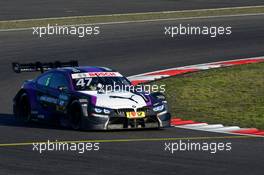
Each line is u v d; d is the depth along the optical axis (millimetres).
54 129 55188
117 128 53594
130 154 44000
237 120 58938
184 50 93750
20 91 61125
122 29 106625
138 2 135750
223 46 96125
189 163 41156
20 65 61469
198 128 55156
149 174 38375
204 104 66438
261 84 74250
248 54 91438
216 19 114625
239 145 47000
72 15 120125
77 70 58656
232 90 71938
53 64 62594
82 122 53875
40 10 126375
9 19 116438
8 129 55375
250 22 112000
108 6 130875
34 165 40844
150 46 95812
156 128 55438
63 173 38656
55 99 57031
